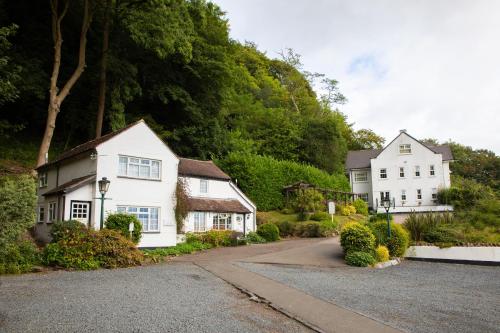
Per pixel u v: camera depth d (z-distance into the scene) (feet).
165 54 90.74
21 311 25.81
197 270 44.21
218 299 30.50
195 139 109.19
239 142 123.95
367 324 25.13
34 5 99.66
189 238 73.92
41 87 89.35
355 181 167.02
